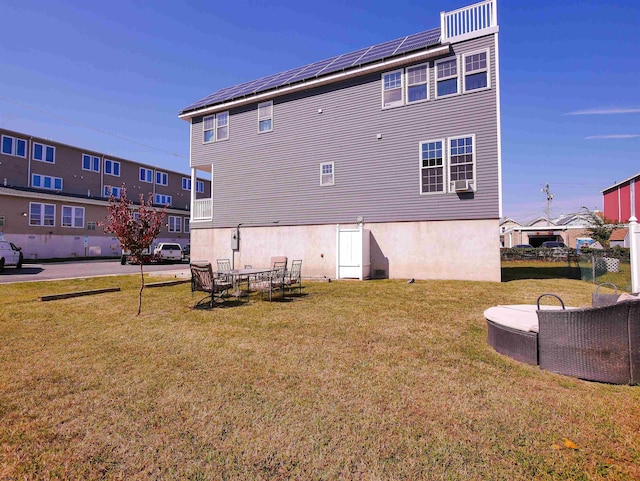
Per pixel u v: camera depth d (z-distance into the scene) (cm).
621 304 338
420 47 1177
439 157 1181
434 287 998
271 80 1672
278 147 1489
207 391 332
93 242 2927
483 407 298
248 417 283
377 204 1277
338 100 1366
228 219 1603
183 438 255
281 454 235
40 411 294
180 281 1191
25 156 2833
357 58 1405
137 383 351
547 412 289
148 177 3850
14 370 386
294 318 634
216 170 1650
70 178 3138
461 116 1150
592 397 316
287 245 1447
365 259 1239
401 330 549
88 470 221
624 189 2973
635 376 338
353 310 700
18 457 234
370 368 389
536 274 1433
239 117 1598
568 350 364
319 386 342
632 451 238
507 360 413
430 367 391
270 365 400
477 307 722
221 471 219
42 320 627
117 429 267
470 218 1133
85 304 785
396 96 1261
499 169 1095
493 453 236
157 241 3453
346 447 243
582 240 3152
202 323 600
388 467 222
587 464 225
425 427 267
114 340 501
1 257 1573
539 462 227
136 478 214
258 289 968
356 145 1323
